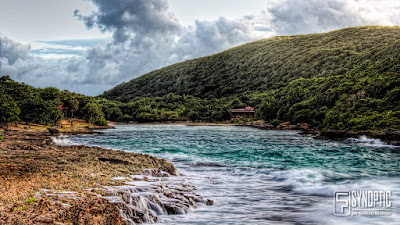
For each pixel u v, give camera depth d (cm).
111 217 909
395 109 6356
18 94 9469
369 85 7788
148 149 3766
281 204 1321
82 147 2977
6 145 3062
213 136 6638
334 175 2002
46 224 800
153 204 1161
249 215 1159
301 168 2319
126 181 1478
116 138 6019
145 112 18075
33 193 1141
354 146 4256
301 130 9150
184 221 1078
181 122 16988
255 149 3803
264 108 13025
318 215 1162
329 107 9331
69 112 12888
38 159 2095
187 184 1591
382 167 2397
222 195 1478
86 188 1264
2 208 919
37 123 9144
